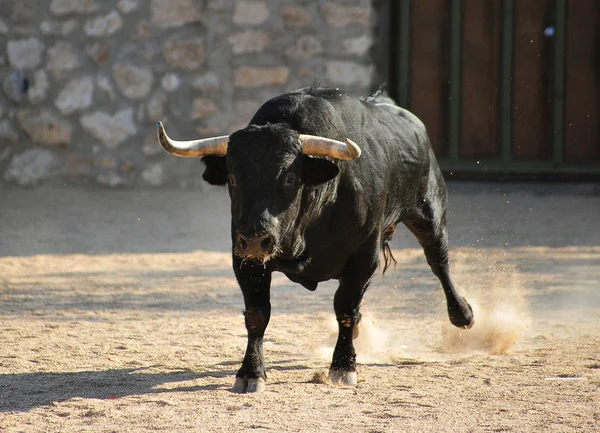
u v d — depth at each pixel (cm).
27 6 3969
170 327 1897
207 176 1331
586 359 1620
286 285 2375
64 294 2230
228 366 1577
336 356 1473
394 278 2450
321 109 1390
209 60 3909
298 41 3909
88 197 3762
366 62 3931
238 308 2095
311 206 1327
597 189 3972
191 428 1191
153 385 1434
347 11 3912
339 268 1466
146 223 3288
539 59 4131
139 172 3941
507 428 1186
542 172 4159
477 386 1426
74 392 1390
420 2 4169
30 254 2753
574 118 4125
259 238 1214
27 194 3809
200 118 3925
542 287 2306
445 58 4178
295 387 1422
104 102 3941
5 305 2095
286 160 1255
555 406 1298
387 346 1781
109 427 1199
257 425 1201
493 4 4141
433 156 1872
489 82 4169
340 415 1252
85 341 1761
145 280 2416
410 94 4203
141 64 3919
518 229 3155
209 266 2614
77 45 3944
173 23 3919
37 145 3962
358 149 1265
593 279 2403
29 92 3953
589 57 4106
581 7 4094
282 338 1806
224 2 3894
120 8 3919
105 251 2816
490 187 4047
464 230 3138
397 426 1195
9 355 1638
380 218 1495
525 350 1719
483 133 4184
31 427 1204
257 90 3912
